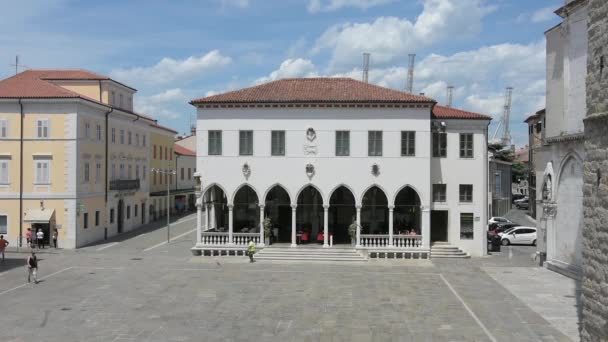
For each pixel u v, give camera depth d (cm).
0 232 5116
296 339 2311
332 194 4850
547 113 4038
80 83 5950
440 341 2273
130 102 6688
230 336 2356
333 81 4975
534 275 3731
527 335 2347
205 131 4556
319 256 4347
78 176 5159
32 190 5109
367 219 4862
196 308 2833
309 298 3055
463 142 4628
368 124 4488
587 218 1845
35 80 5384
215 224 4941
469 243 4634
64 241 5100
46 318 2633
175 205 8962
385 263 4222
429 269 3975
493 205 7294
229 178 4544
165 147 8469
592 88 1830
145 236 6044
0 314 2708
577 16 3509
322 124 4497
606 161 1719
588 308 1828
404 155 4472
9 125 5112
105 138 5800
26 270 3934
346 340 2295
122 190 6219
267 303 2939
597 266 1767
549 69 3988
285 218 4941
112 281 3544
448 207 4628
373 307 2852
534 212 7900
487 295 3116
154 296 3103
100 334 2378
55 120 5116
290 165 4509
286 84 4897
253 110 4522
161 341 2284
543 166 4169
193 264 4194
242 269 3978
